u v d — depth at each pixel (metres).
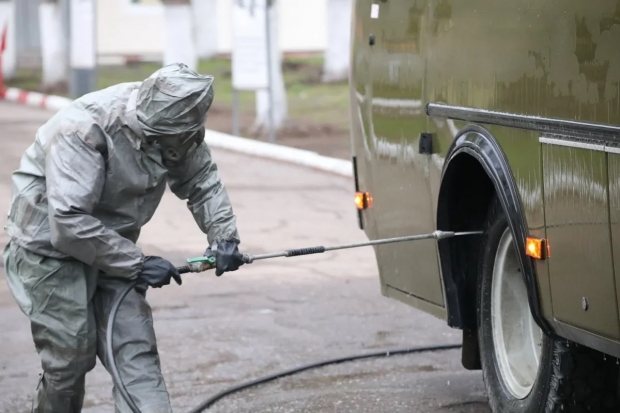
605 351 5.00
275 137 22.59
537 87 5.39
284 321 9.27
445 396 7.18
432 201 6.77
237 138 21.62
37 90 32.22
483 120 5.96
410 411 6.89
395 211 7.35
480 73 6.02
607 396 5.68
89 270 5.39
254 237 12.91
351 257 11.95
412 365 7.96
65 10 32.81
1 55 31.89
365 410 6.93
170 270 5.20
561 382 5.63
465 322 6.67
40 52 43.59
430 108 6.68
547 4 5.27
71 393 5.53
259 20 20.80
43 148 5.31
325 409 6.96
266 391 7.38
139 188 5.26
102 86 30.67
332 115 25.19
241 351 8.37
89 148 5.07
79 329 5.37
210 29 38.00
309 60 37.72
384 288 7.77
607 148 4.75
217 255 5.37
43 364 5.47
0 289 10.49
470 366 6.91
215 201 5.57
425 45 6.75
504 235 6.17
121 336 5.32
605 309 4.88
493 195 6.25
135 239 5.52
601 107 4.82
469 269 6.63
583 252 4.99
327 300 10.03
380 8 7.44
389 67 7.30
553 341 5.64
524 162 5.51
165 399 5.24
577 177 5.00
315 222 13.89
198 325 9.13
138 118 5.07
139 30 40.00
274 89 23.08
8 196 15.29
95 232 5.03
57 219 4.98
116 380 5.07
